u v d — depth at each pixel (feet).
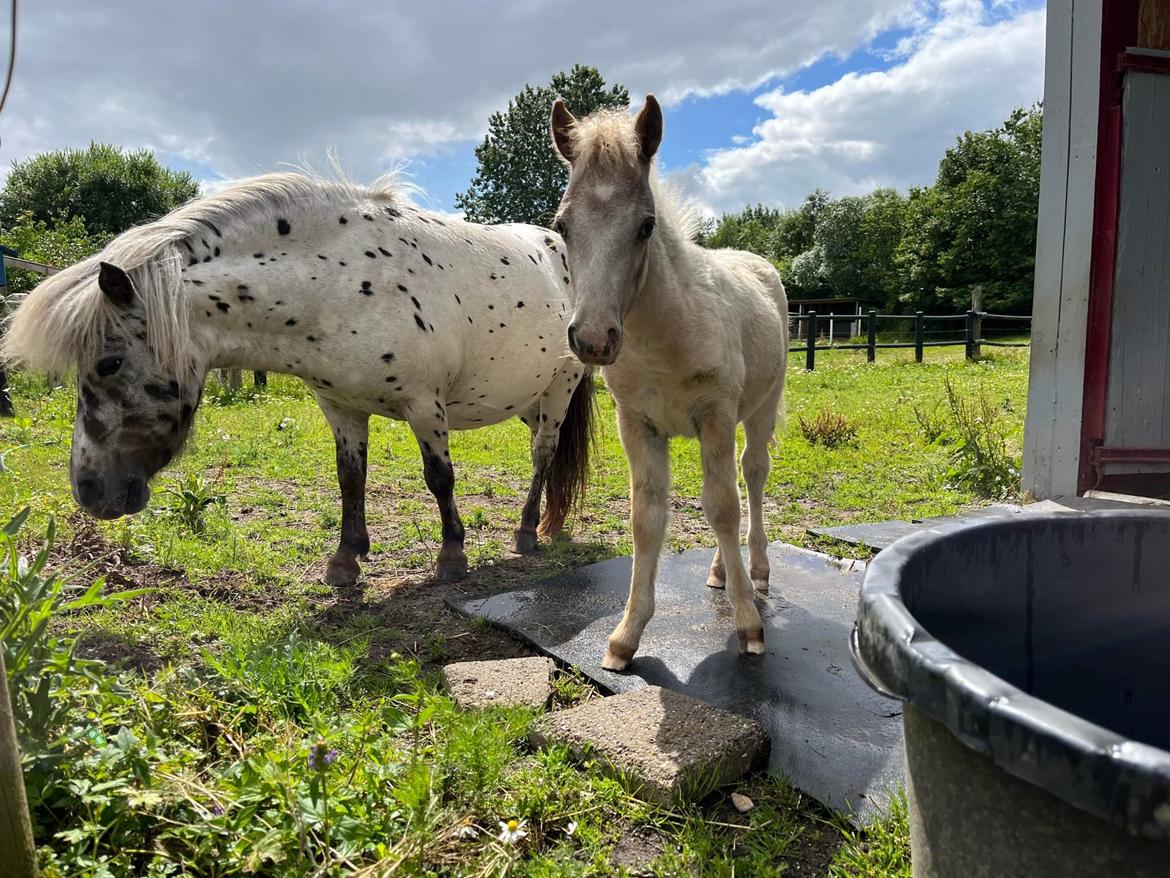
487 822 6.33
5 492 15.89
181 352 10.31
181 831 5.49
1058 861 2.40
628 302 8.24
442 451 12.83
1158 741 4.00
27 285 47.06
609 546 15.23
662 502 9.87
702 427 9.86
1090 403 15.35
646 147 8.44
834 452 23.63
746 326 10.93
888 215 166.40
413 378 12.17
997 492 18.02
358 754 6.53
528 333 14.02
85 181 112.16
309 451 23.68
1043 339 15.89
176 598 11.42
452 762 6.57
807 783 7.13
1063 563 3.87
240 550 13.66
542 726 7.76
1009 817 2.55
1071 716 2.25
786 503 18.21
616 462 23.32
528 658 9.55
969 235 127.34
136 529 14.02
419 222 12.64
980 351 57.72
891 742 7.81
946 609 3.56
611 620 11.10
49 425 25.58
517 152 121.90
